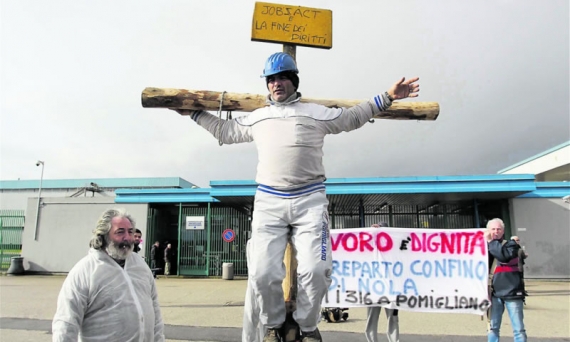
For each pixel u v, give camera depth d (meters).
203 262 18.11
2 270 19.94
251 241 2.46
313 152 2.43
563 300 10.55
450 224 18.33
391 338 5.93
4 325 7.66
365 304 5.92
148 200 18.73
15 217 20.58
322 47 3.22
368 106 2.61
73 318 2.76
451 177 15.83
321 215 2.37
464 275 5.92
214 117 2.87
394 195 16.58
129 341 2.88
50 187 34.75
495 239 5.12
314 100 2.90
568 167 22.56
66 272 18.72
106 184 34.62
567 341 6.46
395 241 6.15
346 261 6.15
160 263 18.86
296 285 2.67
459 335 6.87
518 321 4.89
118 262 3.09
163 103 2.82
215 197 16.81
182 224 18.66
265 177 2.43
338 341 6.44
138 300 3.03
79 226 19.08
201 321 8.02
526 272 16.25
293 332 2.41
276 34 3.13
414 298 5.89
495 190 15.47
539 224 16.58
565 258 16.19
